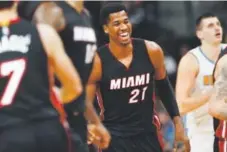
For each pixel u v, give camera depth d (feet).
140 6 64.23
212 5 66.44
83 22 28.17
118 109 33.42
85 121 28.32
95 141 29.07
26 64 24.09
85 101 25.43
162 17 65.87
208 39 37.04
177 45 63.41
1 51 24.25
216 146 32.86
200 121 36.88
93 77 33.09
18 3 27.22
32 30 24.41
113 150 33.37
